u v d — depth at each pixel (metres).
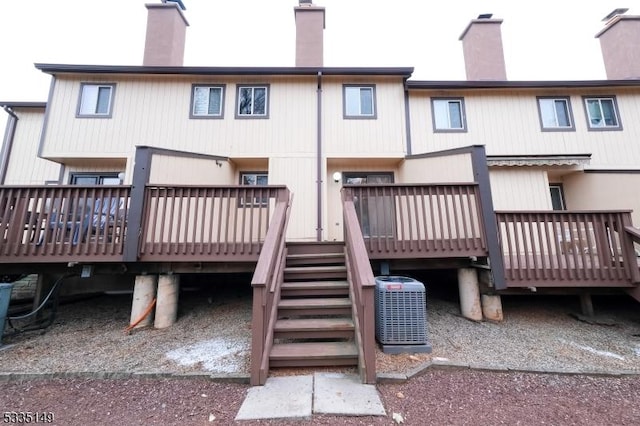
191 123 7.21
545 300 5.53
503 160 6.79
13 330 4.38
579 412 2.45
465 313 4.72
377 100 7.53
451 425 2.24
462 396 2.66
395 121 7.43
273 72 7.30
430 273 6.34
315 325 3.40
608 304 5.38
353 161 7.48
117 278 6.00
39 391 2.85
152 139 7.07
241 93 7.47
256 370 2.82
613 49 8.36
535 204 6.70
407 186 4.77
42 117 7.82
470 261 4.85
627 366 3.28
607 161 7.36
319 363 3.07
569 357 3.47
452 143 7.45
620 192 6.87
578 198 7.26
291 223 6.88
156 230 4.82
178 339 4.05
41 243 4.38
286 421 2.28
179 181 5.45
